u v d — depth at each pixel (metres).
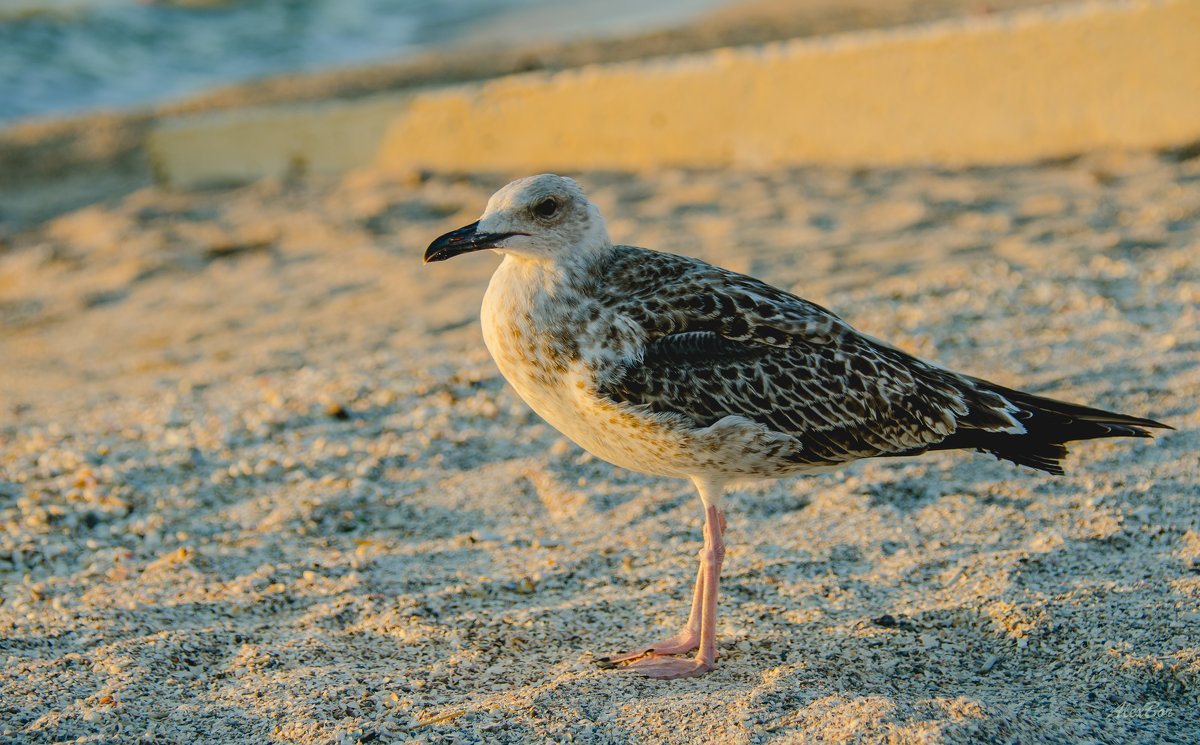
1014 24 14.26
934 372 5.12
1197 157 13.36
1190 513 5.79
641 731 4.23
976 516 6.00
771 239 11.99
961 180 13.67
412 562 5.81
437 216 14.68
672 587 5.52
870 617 5.12
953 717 4.08
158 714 4.42
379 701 4.54
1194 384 7.34
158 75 28.41
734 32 25.67
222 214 15.83
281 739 4.26
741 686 4.61
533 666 4.88
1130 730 4.19
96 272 13.85
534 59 20.34
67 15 32.44
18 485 6.79
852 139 15.31
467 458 7.09
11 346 11.43
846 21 25.80
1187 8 13.41
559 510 6.39
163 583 5.55
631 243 12.18
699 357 4.85
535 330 4.92
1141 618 4.85
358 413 7.76
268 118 17.70
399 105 17.22
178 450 7.29
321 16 35.44
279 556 5.89
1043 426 5.02
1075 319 8.64
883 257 10.97
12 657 4.80
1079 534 5.68
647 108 16.11
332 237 14.14
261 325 11.16
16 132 21.97
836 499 6.29
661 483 6.66
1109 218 11.46
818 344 4.98
